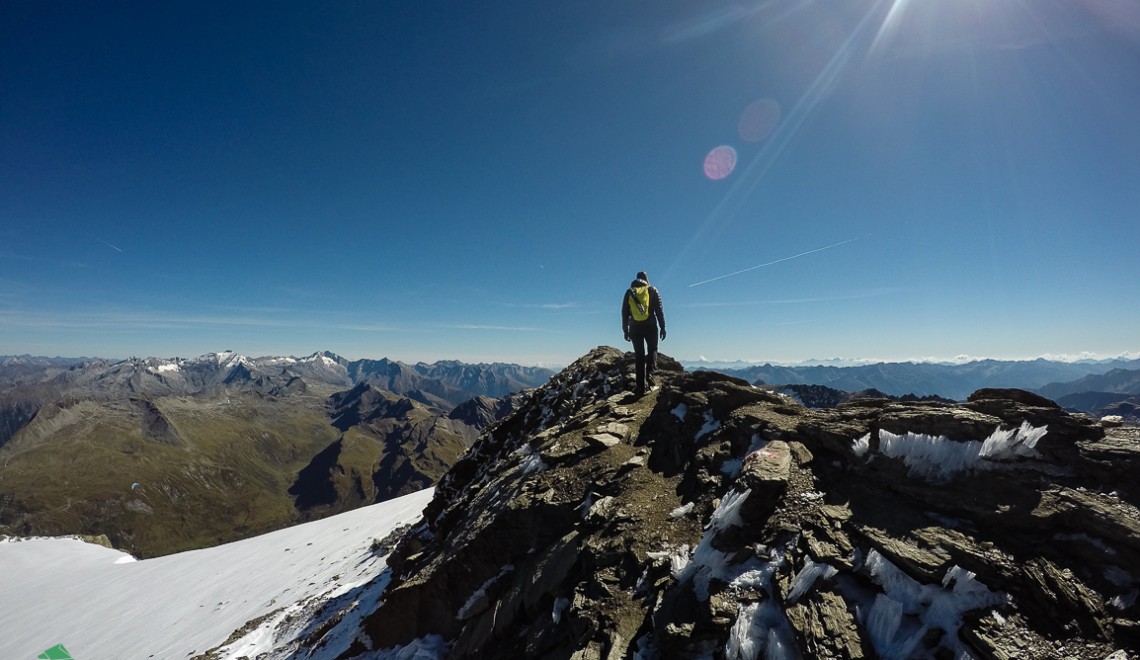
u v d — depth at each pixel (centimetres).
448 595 454
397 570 762
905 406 354
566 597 335
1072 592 196
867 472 307
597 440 500
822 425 358
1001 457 269
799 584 246
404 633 473
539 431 792
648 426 519
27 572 4197
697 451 424
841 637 213
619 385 707
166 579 2242
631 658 258
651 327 625
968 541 231
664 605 275
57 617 2103
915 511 265
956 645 199
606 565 331
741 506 307
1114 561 200
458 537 513
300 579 1379
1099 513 216
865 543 254
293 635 795
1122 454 244
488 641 368
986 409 316
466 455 922
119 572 2950
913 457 294
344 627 661
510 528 435
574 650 284
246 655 794
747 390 471
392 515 1931
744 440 402
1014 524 233
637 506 378
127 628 1580
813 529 277
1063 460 258
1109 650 176
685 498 373
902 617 215
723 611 248
